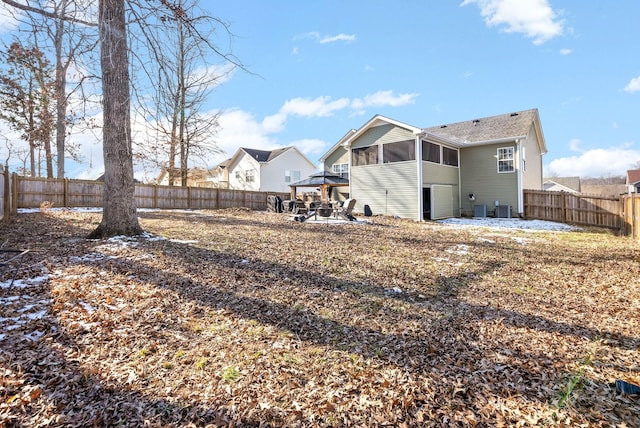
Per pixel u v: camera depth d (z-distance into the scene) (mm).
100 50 6074
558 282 5746
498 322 4043
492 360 3141
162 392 2496
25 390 2404
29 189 13680
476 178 18391
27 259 5309
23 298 3885
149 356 2971
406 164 16031
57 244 6379
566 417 2336
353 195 18109
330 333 3615
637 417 2342
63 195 14664
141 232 7547
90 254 5773
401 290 5105
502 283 5641
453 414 2357
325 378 2764
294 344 3326
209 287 4711
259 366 2898
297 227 10977
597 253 8266
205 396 2475
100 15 5863
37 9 5355
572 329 3879
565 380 2814
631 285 5582
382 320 4004
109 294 4176
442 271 6230
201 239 7766
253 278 5215
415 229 12047
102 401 2359
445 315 4215
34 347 2949
